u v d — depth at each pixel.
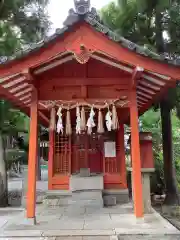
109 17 5.91
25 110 4.89
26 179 5.03
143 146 4.03
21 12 6.18
